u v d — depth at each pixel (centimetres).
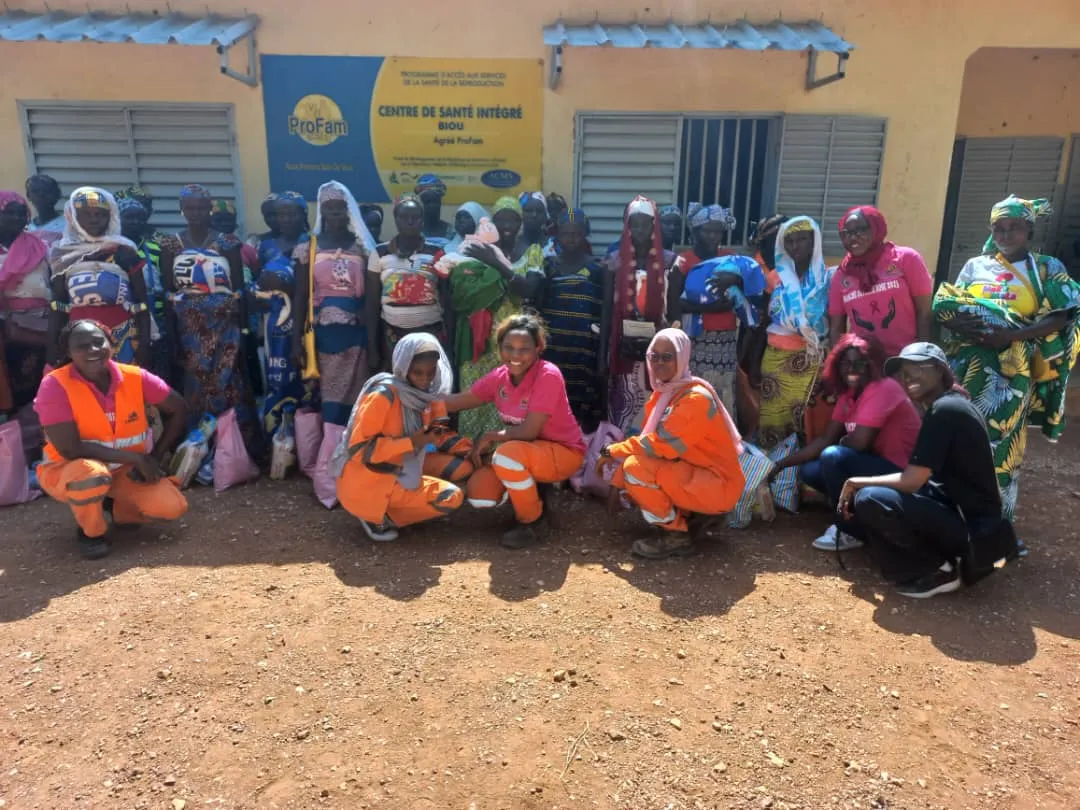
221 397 505
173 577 366
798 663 305
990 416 406
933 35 598
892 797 239
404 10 582
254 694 283
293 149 605
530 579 367
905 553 358
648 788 242
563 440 411
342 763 251
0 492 450
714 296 453
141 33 518
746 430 512
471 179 615
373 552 396
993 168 799
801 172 620
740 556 395
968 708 280
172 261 492
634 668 300
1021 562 395
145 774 246
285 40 585
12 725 266
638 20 589
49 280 498
